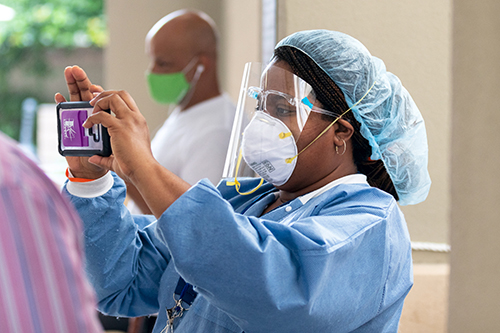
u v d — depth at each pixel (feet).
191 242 2.79
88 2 32.89
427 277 5.77
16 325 1.51
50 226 1.62
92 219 3.93
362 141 3.89
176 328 3.91
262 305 2.78
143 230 4.50
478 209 3.06
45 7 32.94
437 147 6.07
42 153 18.04
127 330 8.35
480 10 3.03
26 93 32.65
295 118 3.64
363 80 3.72
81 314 1.65
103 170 3.93
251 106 3.92
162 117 12.69
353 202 3.55
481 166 3.04
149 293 4.42
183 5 12.95
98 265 4.01
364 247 3.22
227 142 7.30
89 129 3.64
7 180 1.56
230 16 12.43
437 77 5.99
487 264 3.03
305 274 2.90
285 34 5.83
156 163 3.07
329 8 5.85
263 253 2.77
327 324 3.03
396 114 3.98
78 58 32.73
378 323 3.48
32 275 1.56
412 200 4.44
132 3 12.63
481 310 3.04
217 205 2.83
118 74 12.64
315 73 3.66
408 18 5.93
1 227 1.53
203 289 2.84
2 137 1.67
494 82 3.00
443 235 6.14
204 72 7.91
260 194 4.47
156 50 7.97
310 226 3.02
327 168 3.81
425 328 5.75
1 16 30.71
